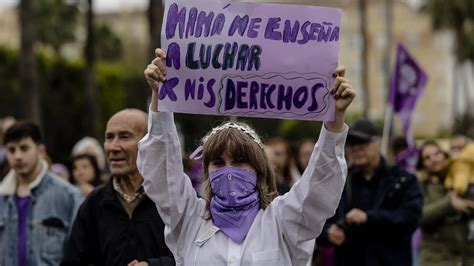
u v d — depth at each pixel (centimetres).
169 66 474
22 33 2169
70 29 4581
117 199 604
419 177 1043
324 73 469
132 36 8450
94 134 2980
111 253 595
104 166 1357
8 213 724
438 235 934
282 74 472
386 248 750
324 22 471
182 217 475
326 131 452
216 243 460
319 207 452
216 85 474
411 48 8200
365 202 773
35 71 2180
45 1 4506
